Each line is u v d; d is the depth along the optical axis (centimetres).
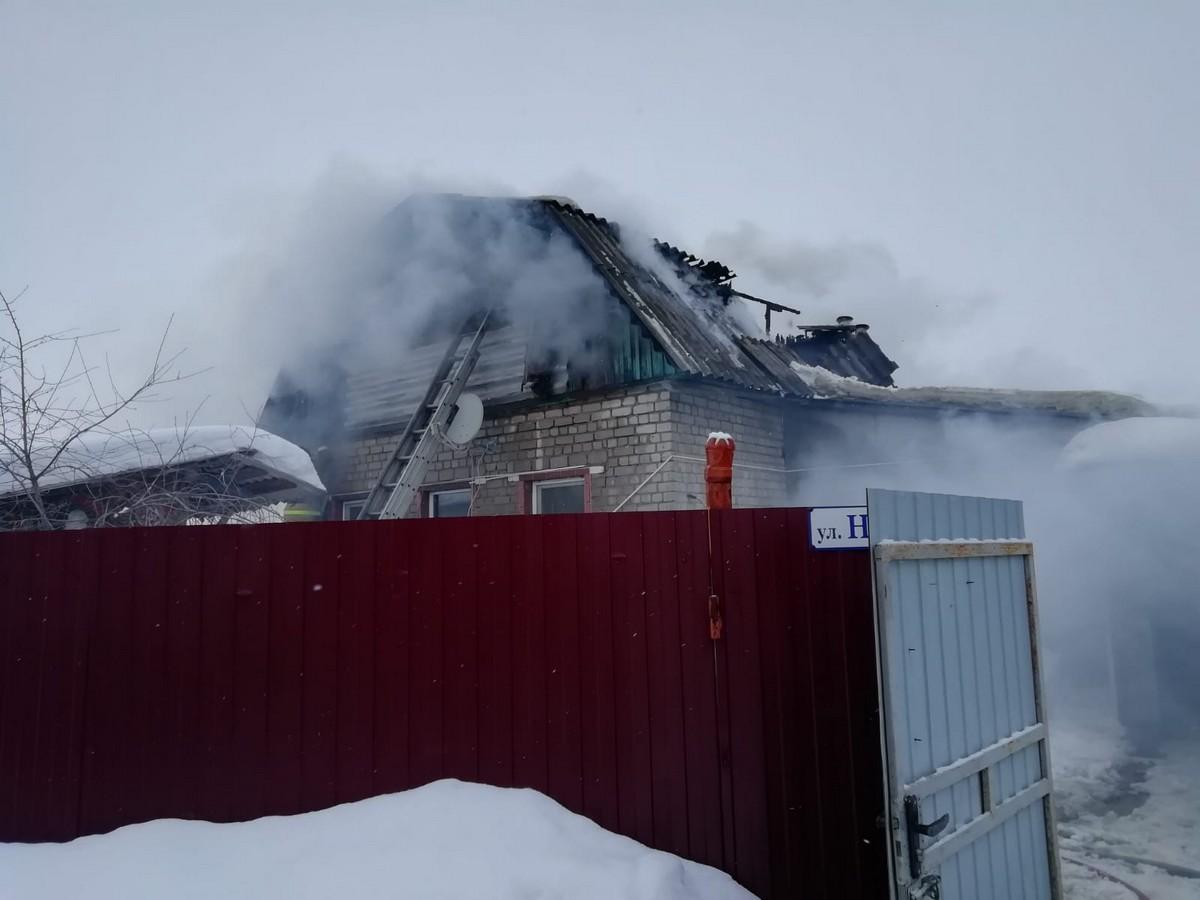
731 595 377
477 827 329
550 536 377
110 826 369
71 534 389
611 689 367
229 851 329
